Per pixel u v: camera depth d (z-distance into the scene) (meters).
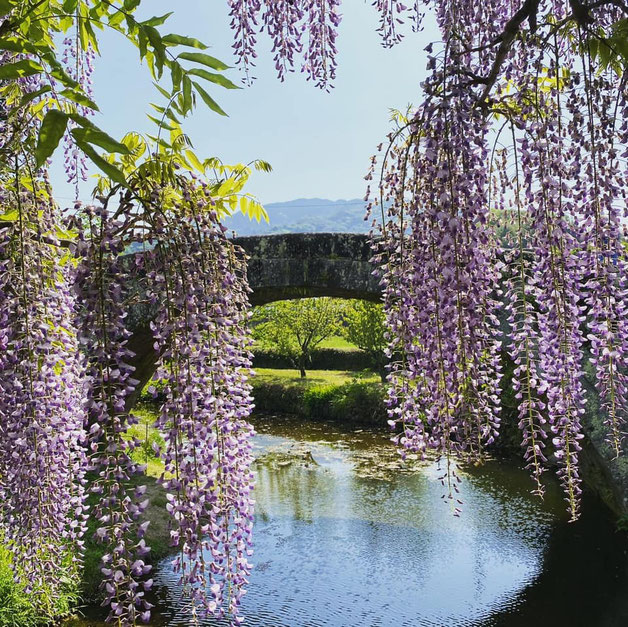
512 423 10.82
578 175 1.92
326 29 2.32
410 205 1.99
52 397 1.95
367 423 15.55
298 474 11.31
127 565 1.45
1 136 1.81
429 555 7.66
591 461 7.63
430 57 1.71
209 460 1.71
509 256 2.20
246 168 1.87
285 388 17.75
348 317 18.84
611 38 1.73
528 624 5.98
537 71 1.83
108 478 1.48
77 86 1.17
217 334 1.81
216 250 1.80
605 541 7.50
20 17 1.44
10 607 4.77
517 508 8.84
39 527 1.98
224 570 1.77
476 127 1.81
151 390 1.67
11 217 1.88
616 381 1.98
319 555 7.79
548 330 2.02
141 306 5.56
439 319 1.84
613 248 1.94
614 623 5.84
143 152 1.61
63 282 2.14
